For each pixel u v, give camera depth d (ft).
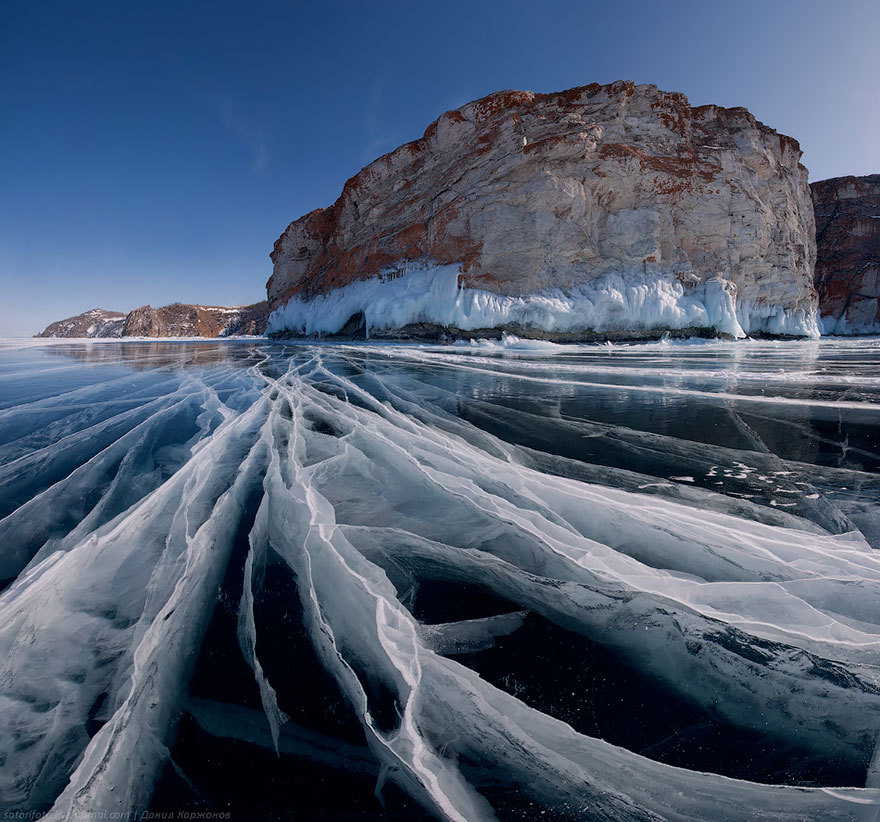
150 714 3.46
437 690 3.63
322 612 4.59
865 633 4.09
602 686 3.86
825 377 19.12
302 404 13.66
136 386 17.98
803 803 2.92
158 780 3.08
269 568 5.50
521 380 18.94
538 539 5.58
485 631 4.47
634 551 5.76
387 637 4.16
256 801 3.00
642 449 9.73
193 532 5.93
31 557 5.66
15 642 3.97
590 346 37.93
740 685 3.77
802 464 8.79
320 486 7.62
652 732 3.47
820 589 4.61
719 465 8.76
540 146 42.24
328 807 2.97
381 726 3.44
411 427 11.06
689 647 4.12
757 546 5.54
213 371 22.66
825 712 3.51
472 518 6.45
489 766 3.19
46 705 3.43
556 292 42.09
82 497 7.39
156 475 8.34
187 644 4.22
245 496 7.45
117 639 4.12
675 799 2.98
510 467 8.33
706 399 14.80
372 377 19.79
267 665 4.03
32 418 12.52
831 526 6.30
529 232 42.34
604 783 3.08
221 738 3.38
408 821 2.89
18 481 8.15
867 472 8.35
